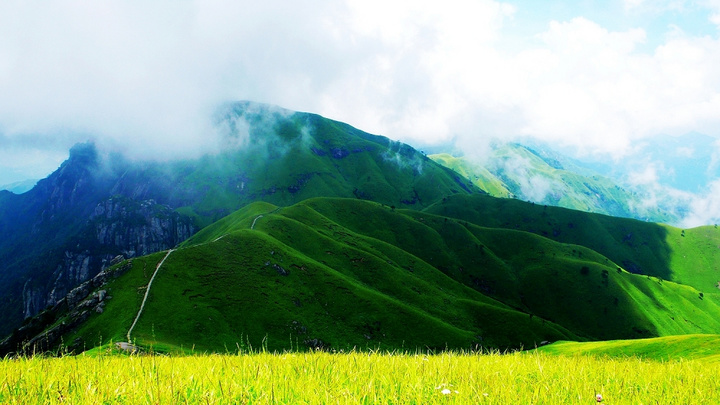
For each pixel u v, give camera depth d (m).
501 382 7.04
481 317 165.25
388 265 183.88
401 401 5.90
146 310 105.44
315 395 5.75
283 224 190.62
